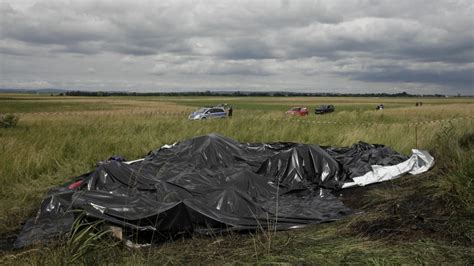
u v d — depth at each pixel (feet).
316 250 13.24
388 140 36.99
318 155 24.47
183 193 20.38
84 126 54.49
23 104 233.76
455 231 13.62
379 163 26.16
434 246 12.64
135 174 22.25
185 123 54.85
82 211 15.40
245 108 196.95
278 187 22.33
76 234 14.11
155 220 15.83
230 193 18.56
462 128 31.53
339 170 24.12
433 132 34.65
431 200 16.94
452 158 22.62
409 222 14.90
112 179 21.79
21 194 23.49
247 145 32.53
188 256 14.17
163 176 24.07
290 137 43.01
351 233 15.11
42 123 66.90
